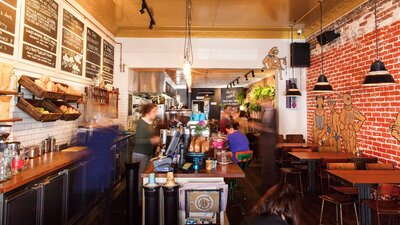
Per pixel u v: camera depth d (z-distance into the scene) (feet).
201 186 9.43
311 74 22.45
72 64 15.44
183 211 9.86
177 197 9.05
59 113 12.59
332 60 19.12
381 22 14.16
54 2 13.47
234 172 9.58
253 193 17.31
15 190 7.96
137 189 12.46
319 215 13.51
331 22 19.22
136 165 12.53
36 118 11.14
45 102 12.62
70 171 11.44
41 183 9.24
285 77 23.41
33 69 11.85
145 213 9.02
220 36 23.24
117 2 17.24
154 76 26.02
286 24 21.53
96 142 15.14
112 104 21.06
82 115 17.12
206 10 18.52
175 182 9.38
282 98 23.44
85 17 17.10
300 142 22.40
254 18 20.13
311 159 15.05
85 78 17.25
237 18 20.10
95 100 17.35
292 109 23.40
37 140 12.71
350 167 12.31
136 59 23.24
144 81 25.96
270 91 31.12
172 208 8.87
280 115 23.36
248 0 16.81
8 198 7.58
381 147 14.16
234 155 14.64
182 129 13.88
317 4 17.33
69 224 11.44
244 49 23.27
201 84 51.37
